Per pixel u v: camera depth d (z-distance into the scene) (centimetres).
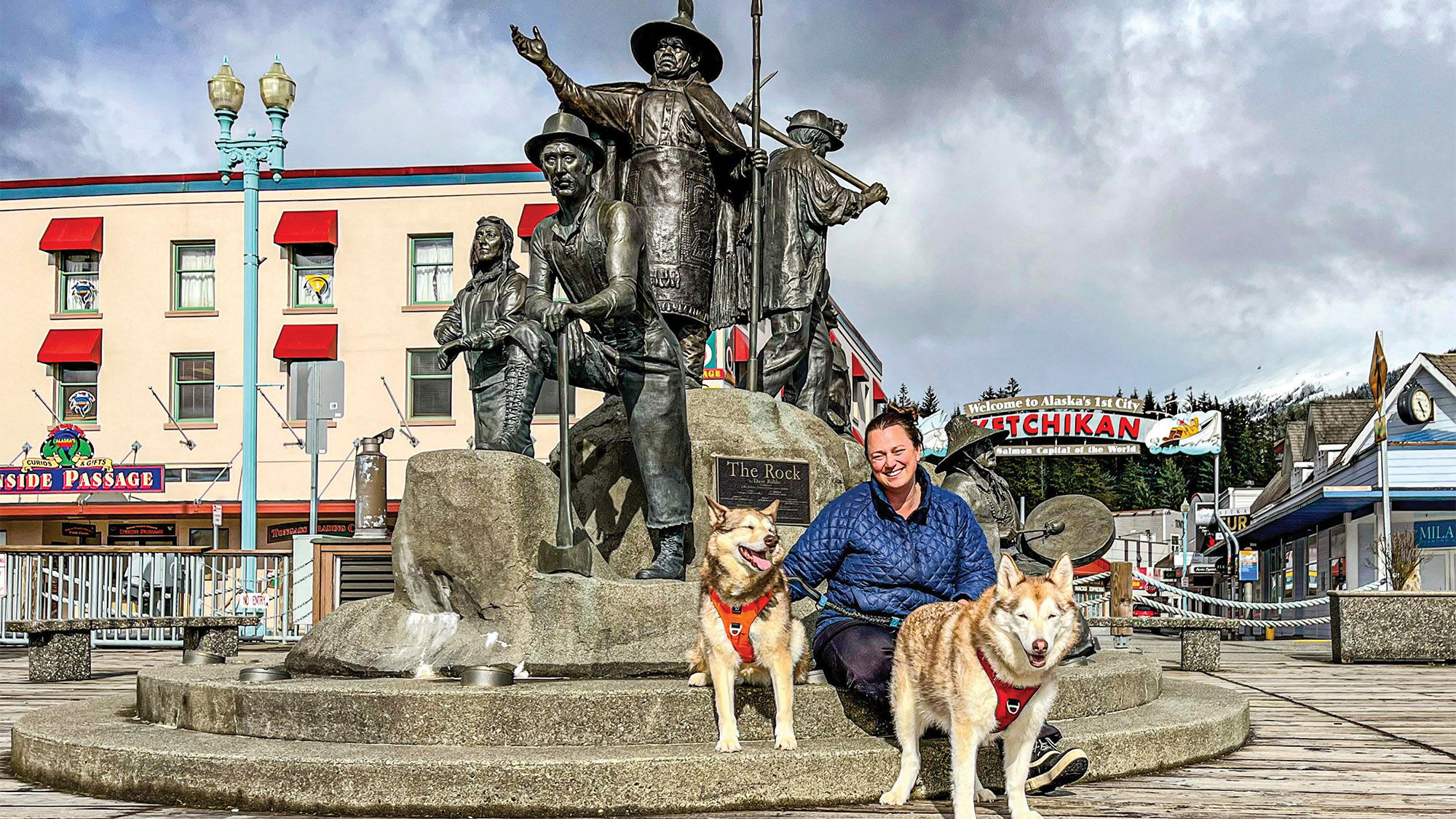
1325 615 2844
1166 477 7838
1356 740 635
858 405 3334
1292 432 4122
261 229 2959
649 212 834
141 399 2973
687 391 794
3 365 3005
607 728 477
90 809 452
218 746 477
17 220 3031
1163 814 431
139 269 3002
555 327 589
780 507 759
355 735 485
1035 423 2742
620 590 575
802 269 909
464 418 2883
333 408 1905
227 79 1991
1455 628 1286
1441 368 2839
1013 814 411
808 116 970
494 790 432
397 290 2914
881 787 456
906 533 499
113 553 1528
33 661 1038
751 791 441
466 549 586
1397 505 2522
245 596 1569
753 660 462
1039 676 398
